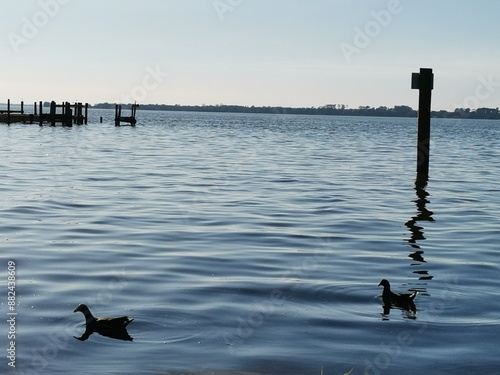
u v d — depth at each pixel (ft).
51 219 67.10
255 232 63.31
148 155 152.35
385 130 410.93
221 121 551.18
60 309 39.70
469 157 168.04
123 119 332.60
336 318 39.42
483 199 88.63
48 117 274.36
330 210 77.00
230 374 31.58
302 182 103.50
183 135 262.88
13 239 57.47
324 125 510.99
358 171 122.72
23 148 162.20
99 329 36.70
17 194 82.94
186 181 101.91
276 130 350.64
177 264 50.67
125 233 61.52
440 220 71.97
